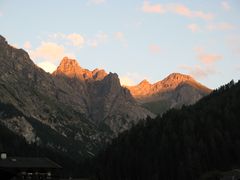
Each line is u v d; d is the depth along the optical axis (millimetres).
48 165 131750
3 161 128750
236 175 158625
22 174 126625
